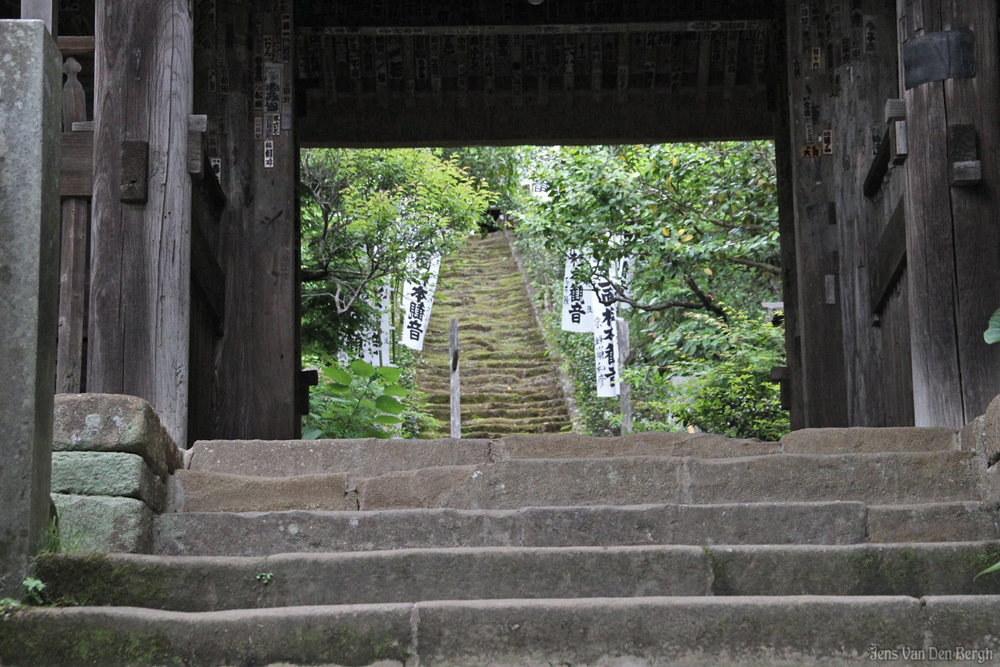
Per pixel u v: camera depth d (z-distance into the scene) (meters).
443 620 3.11
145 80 5.05
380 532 3.80
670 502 4.16
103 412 3.74
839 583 3.50
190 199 5.12
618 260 11.61
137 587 3.30
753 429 10.62
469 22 8.26
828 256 6.78
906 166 5.08
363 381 9.20
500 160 17.30
